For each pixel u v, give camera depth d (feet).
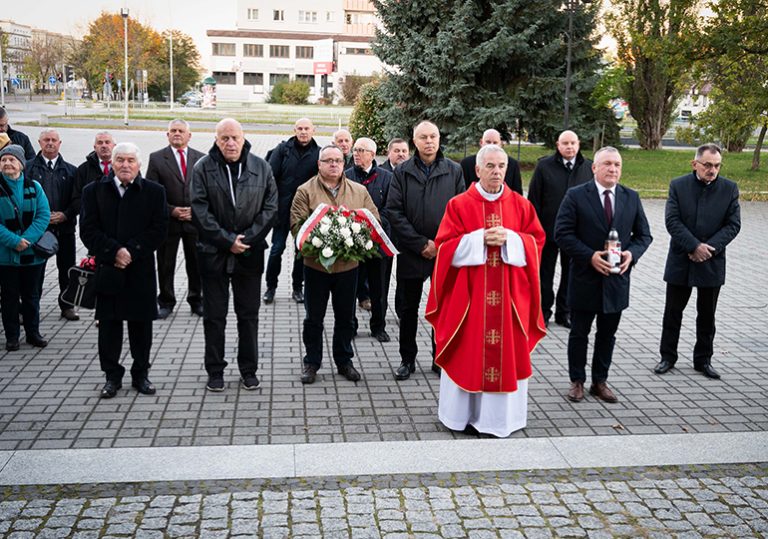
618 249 20.17
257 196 20.62
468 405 18.94
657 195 68.13
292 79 274.98
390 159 28.53
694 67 78.79
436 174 22.16
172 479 15.96
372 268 25.67
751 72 76.69
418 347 25.73
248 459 16.88
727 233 22.47
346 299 22.03
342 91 210.18
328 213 21.62
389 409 20.27
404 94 79.77
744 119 77.92
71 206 26.94
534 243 18.94
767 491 16.22
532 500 15.61
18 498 15.06
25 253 23.57
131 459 16.70
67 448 17.30
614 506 15.46
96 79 221.46
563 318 28.58
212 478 16.03
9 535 13.80
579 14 76.38
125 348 24.61
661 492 16.08
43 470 16.11
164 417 19.25
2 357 23.40
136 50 210.38
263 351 24.77
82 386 21.20
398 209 22.04
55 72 289.33
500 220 18.78
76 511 14.66
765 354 25.72
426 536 14.16
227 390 21.25
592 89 82.28
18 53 344.90
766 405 21.16
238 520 14.49
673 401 21.34
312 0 283.79
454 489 15.93
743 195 69.05
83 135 106.11
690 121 86.63
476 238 18.34
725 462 17.46
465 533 14.32
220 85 278.87
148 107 194.90
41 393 20.61
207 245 20.49
